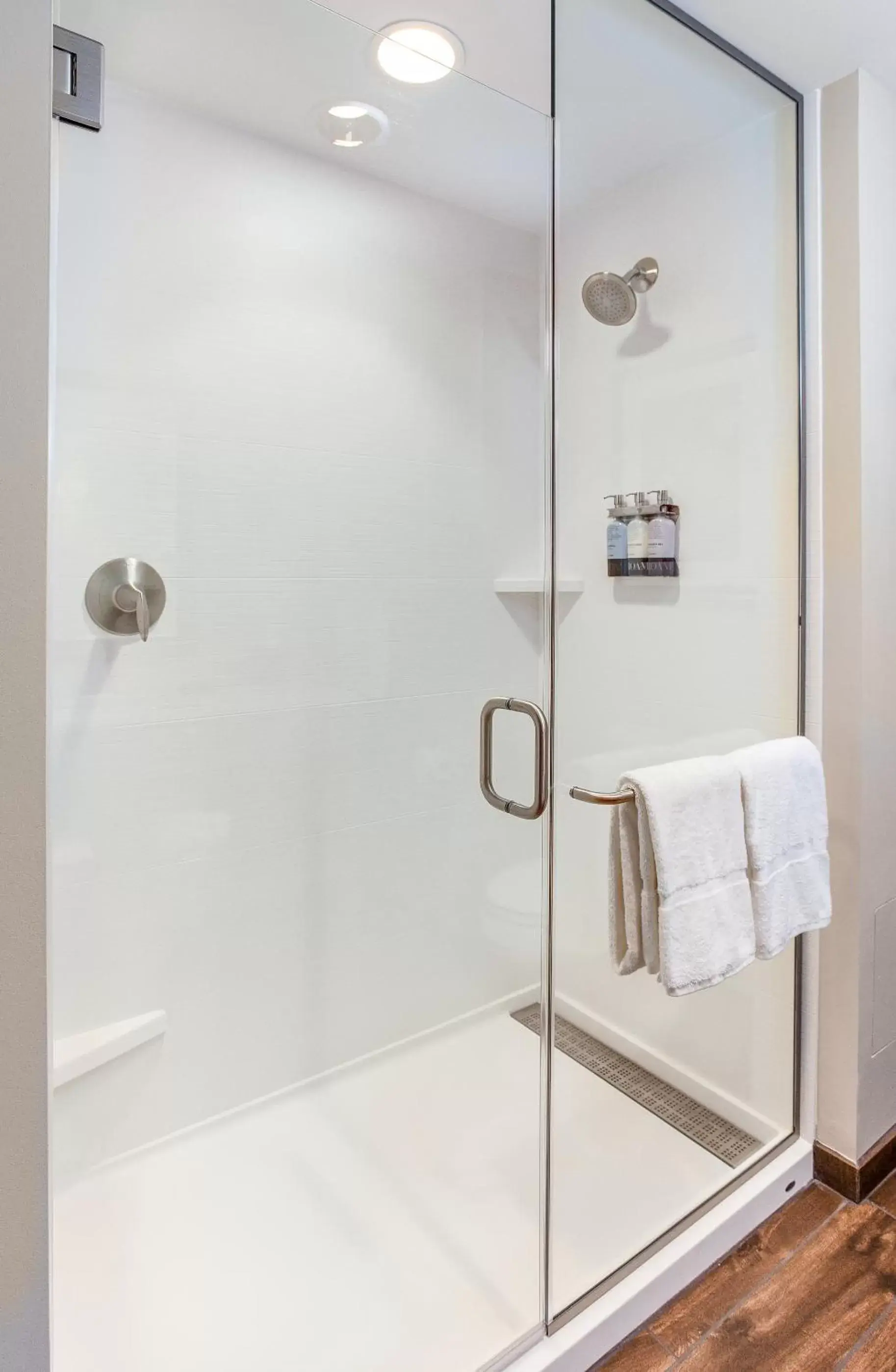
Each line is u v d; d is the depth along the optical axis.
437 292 1.76
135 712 1.57
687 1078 1.64
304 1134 1.74
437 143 1.60
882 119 1.53
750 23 1.36
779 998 1.71
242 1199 1.56
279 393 1.69
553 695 1.65
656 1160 1.60
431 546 1.88
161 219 1.50
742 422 1.61
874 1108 1.68
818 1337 1.34
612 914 1.46
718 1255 1.50
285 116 1.58
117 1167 1.53
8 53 0.60
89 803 1.53
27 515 0.63
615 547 1.62
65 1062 1.44
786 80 1.52
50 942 0.67
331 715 1.82
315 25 1.33
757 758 1.49
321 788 1.82
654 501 1.61
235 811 1.72
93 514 1.49
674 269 1.59
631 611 1.61
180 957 1.66
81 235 1.41
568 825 1.60
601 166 1.53
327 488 1.77
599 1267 1.40
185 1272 1.39
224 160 1.57
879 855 1.65
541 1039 1.63
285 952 1.80
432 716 1.90
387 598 1.86
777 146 1.56
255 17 1.30
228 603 1.67
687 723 1.60
